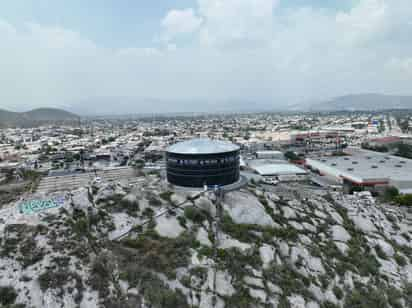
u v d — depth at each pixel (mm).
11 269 25844
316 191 73125
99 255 29812
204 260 32312
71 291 25125
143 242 33625
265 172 96438
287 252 38094
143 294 26281
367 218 53906
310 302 31281
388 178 82375
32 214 34000
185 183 51281
